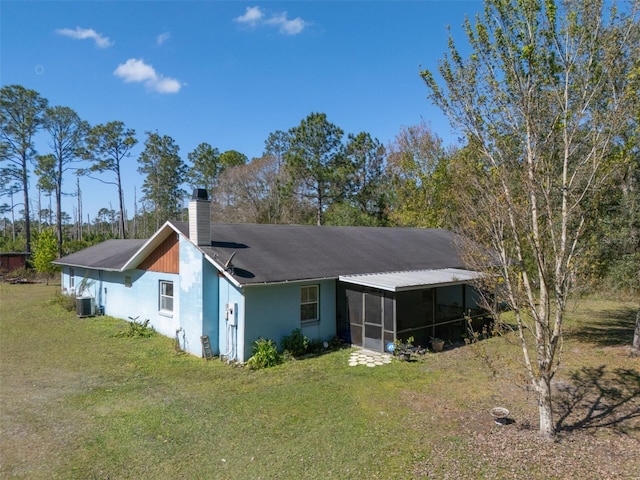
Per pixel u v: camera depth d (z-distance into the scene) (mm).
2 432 7953
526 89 7137
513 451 6844
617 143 9203
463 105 7812
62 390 10203
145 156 56562
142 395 9867
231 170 46906
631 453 6754
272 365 12102
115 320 18625
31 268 37031
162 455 7055
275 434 7770
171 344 14594
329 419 8391
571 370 11367
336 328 14969
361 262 16250
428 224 31969
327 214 39062
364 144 39125
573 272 7188
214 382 10773
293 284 13688
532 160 7152
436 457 6715
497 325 8289
